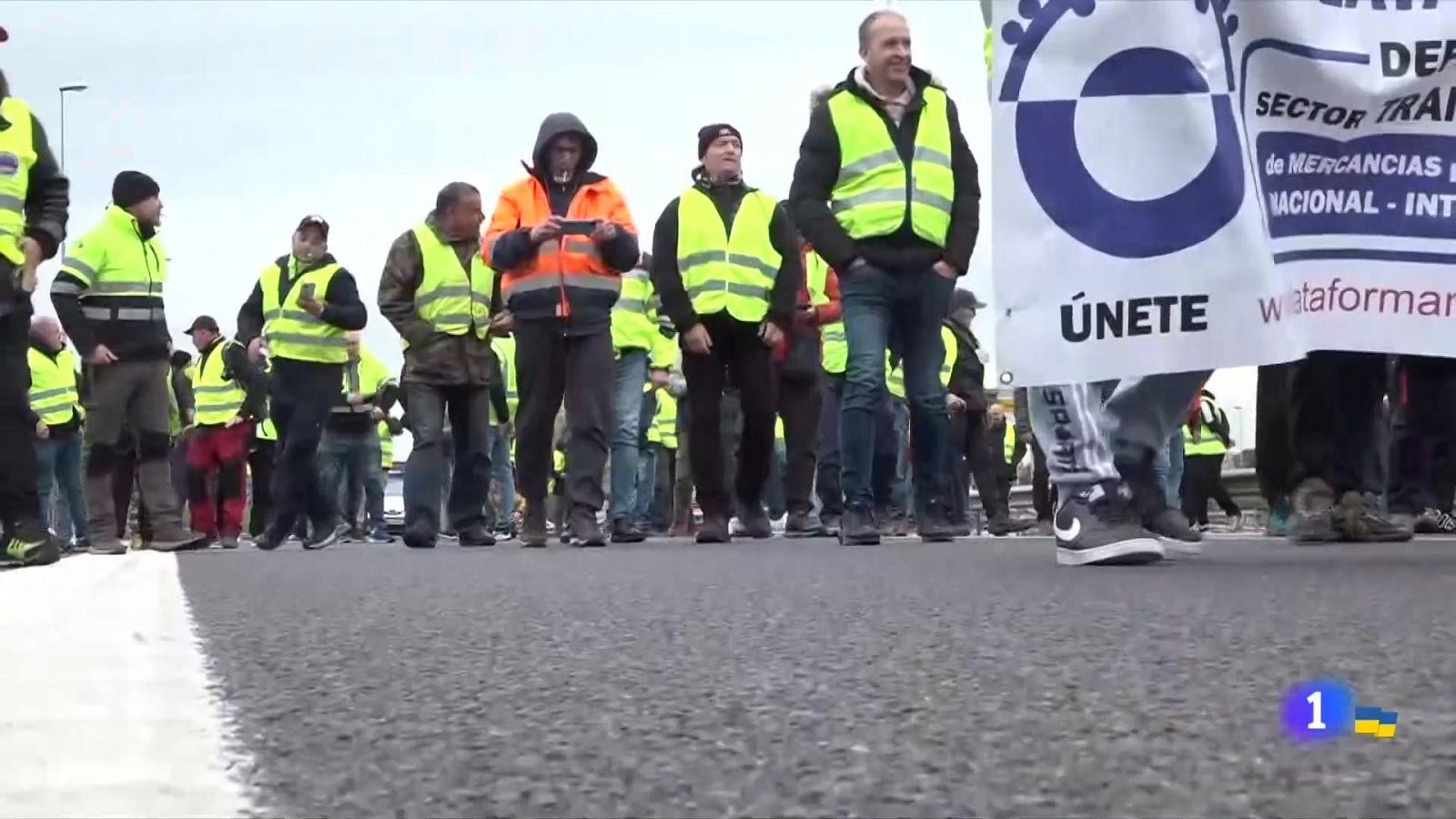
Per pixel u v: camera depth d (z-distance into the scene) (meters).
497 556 7.79
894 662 2.49
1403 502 8.70
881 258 8.58
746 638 2.92
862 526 8.78
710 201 10.24
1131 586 4.12
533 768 1.65
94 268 9.95
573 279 9.50
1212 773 1.53
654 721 1.95
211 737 1.89
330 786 1.57
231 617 3.68
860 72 8.64
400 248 10.85
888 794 1.46
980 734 1.78
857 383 8.67
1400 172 5.43
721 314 10.16
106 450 10.12
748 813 1.40
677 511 16.12
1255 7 5.28
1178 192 5.11
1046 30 5.11
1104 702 2.01
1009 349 5.11
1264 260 5.12
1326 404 7.21
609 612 3.61
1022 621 3.15
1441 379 8.50
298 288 12.38
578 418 9.61
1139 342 5.11
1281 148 5.36
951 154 8.67
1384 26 5.39
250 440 16.50
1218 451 16.59
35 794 1.54
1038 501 15.07
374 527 18.94
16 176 7.36
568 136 9.52
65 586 5.05
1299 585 4.09
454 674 2.47
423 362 10.86
